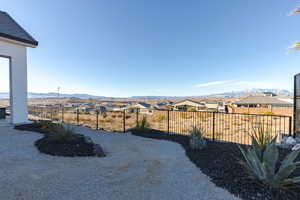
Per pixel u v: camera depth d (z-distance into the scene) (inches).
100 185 90.4
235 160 121.3
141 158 139.3
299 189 80.7
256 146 108.1
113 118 524.1
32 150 149.6
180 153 154.3
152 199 77.5
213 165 115.7
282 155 135.3
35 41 282.4
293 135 187.9
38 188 85.2
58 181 93.6
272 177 81.0
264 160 93.5
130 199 77.3
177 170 112.8
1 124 262.4
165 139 212.8
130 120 485.4
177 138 213.9
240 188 83.5
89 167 116.3
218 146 165.6
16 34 269.3
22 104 279.3
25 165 115.3
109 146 180.2
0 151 143.9
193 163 125.7
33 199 75.6
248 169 91.3
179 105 1519.4
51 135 175.3
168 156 145.0
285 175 79.4
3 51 256.2
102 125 378.3
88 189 85.7
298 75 185.9
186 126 393.7
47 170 108.3
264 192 78.7
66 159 130.4
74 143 158.7
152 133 246.8
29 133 216.1
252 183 86.7
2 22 281.9
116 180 97.0
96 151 150.7
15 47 270.4
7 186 86.3
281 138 182.1
